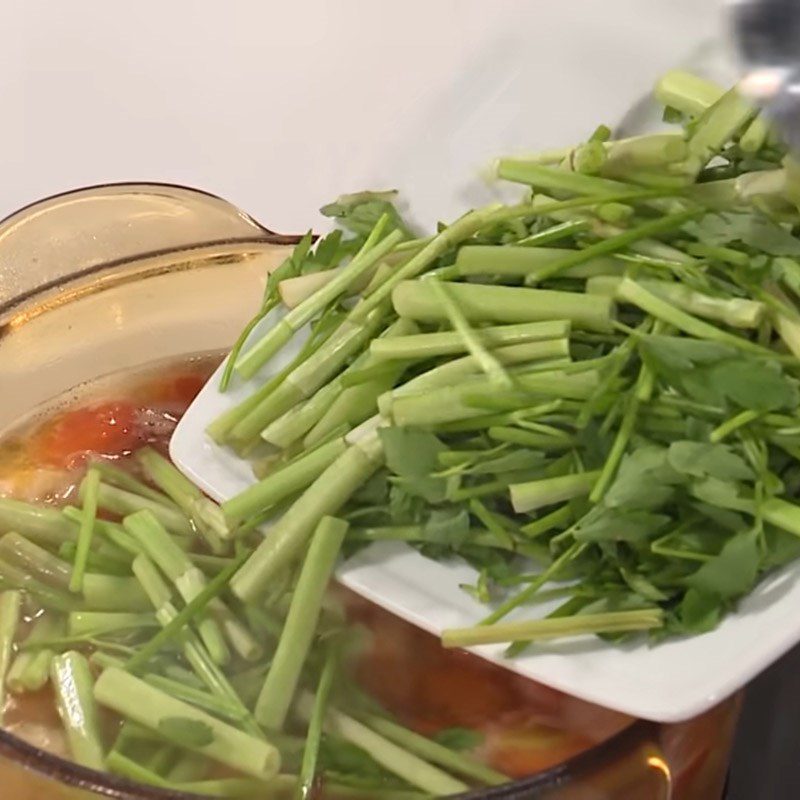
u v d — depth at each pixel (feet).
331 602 1.80
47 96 2.36
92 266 2.23
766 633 1.61
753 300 1.69
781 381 1.64
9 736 1.66
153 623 1.84
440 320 1.80
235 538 1.85
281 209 2.38
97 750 1.73
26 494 1.98
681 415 1.67
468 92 1.99
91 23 2.31
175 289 2.18
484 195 1.97
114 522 1.94
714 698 1.59
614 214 1.75
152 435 2.06
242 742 1.71
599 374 1.69
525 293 1.76
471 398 1.72
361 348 1.85
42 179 2.42
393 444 1.74
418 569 1.77
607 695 1.62
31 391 2.15
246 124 2.34
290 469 1.81
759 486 1.63
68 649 1.82
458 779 1.71
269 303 1.94
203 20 2.28
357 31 2.25
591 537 1.66
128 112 2.36
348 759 1.72
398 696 1.77
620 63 1.91
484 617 1.71
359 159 2.29
